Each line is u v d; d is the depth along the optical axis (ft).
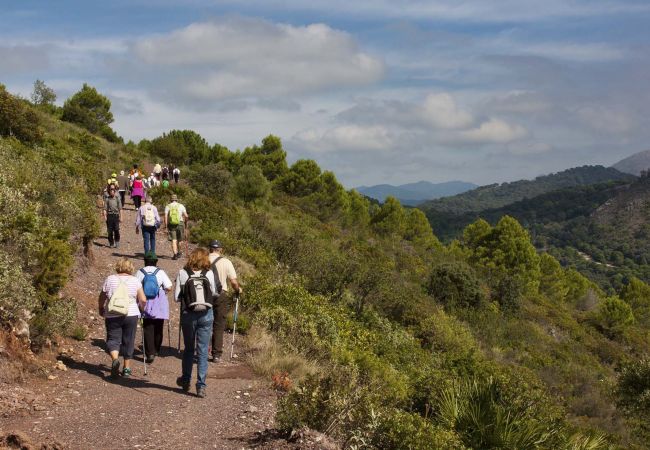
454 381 28.76
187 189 95.86
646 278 570.87
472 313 98.63
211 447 17.37
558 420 25.53
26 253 27.53
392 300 72.23
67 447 16.07
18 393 19.75
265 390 25.39
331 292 63.21
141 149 195.42
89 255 43.39
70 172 77.56
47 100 183.62
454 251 199.21
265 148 196.65
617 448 32.83
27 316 24.06
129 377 24.57
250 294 40.65
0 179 35.27
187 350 23.26
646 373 74.38
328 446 17.43
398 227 193.47
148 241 47.26
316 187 175.83
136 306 24.61
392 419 18.80
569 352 107.86
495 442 22.48
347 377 24.54
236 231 72.33
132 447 16.66
